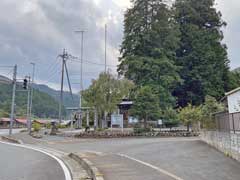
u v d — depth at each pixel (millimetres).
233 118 14023
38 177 9750
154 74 40531
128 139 28547
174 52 44594
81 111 53000
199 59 49625
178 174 9633
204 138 22266
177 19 52375
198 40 50031
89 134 31859
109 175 9609
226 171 10148
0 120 85875
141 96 33812
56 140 29172
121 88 34156
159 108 34500
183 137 30562
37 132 44375
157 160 13117
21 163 13344
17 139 30812
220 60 51219
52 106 115250
